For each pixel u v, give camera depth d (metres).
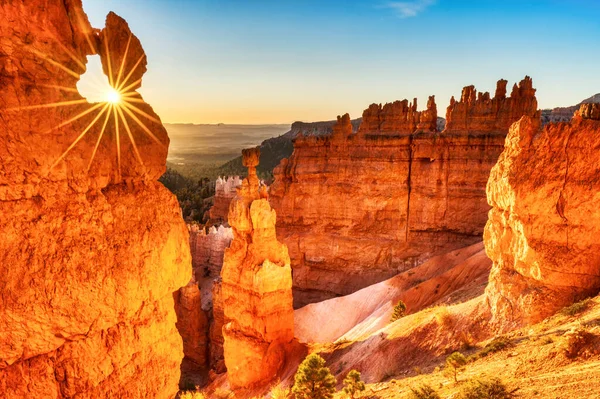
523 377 13.49
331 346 33.25
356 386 19.73
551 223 20.77
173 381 9.44
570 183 20.45
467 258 45.06
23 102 6.59
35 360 6.93
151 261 8.66
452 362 16.31
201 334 45.84
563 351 14.06
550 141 20.91
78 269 7.23
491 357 17.16
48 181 6.90
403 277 46.78
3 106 6.40
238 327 32.84
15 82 6.55
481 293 29.16
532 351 15.40
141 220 8.56
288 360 32.12
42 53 6.87
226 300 33.56
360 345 29.73
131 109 8.53
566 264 20.39
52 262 6.89
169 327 9.32
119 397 8.10
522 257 21.59
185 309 45.69
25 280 6.58
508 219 22.69
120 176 8.37
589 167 20.22
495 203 23.94
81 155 7.37
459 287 38.75
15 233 6.48
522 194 21.20
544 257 20.72
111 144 8.09
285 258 32.75
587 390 11.34
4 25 6.42
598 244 20.09
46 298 6.83
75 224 7.21
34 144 6.68
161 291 8.97
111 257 7.83
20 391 6.74
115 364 8.01
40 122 6.77
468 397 12.82
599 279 20.11
